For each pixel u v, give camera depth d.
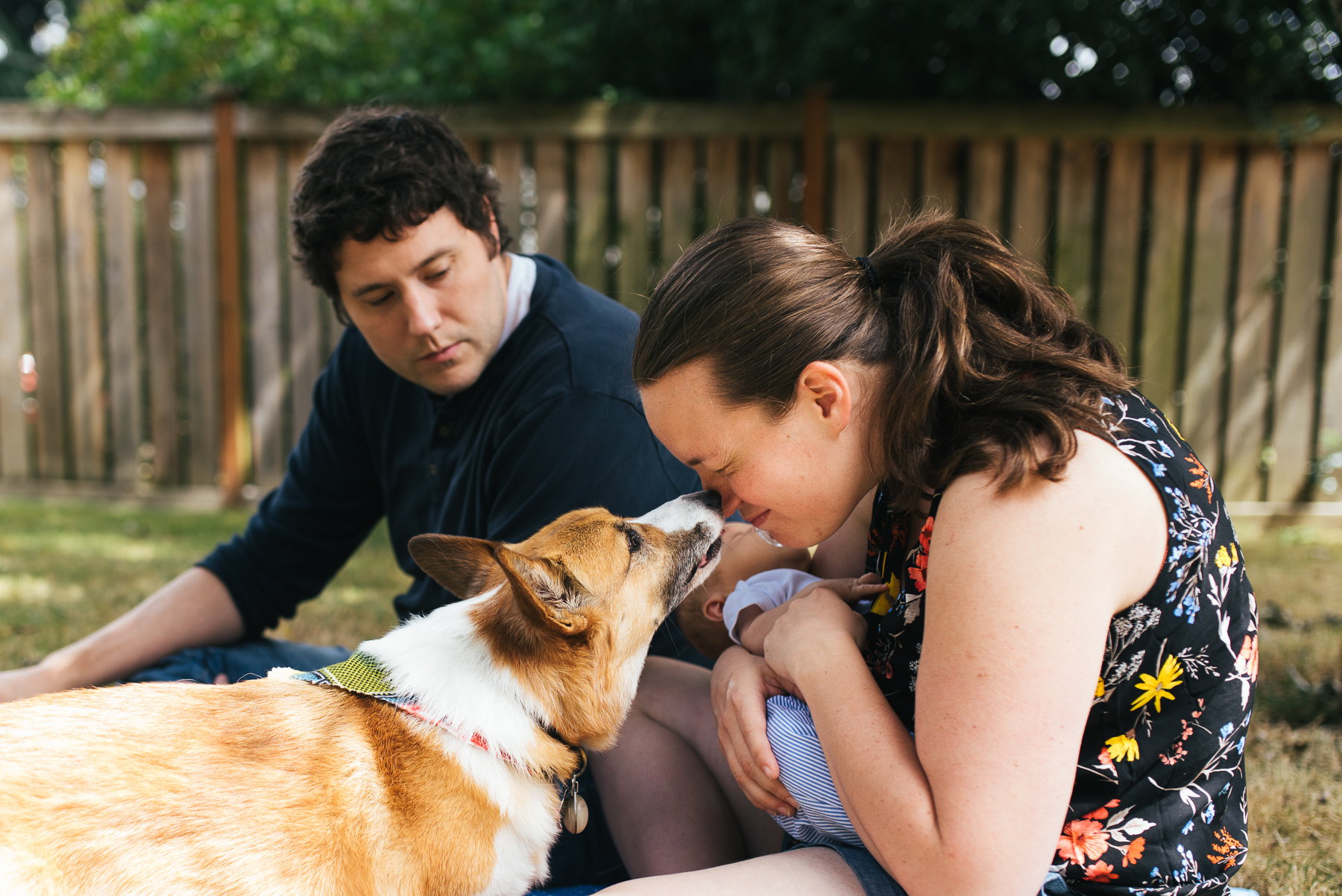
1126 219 6.46
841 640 1.76
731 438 1.71
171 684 2.05
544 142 6.73
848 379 1.67
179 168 7.05
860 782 1.56
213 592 3.03
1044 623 1.44
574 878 2.43
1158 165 6.38
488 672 2.09
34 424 7.53
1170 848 1.60
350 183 2.37
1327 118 6.20
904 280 1.74
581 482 2.49
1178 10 6.35
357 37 7.35
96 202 7.25
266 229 6.96
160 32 7.71
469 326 2.54
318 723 1.99
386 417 2.96
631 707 2.44
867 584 1.96
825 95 6.40
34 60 15.82
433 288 2.47
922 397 1.60
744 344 1.65
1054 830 1.44
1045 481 1.48
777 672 1.88
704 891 1.66
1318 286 6.44
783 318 1.64
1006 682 1.44
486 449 2.60
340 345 3.08
